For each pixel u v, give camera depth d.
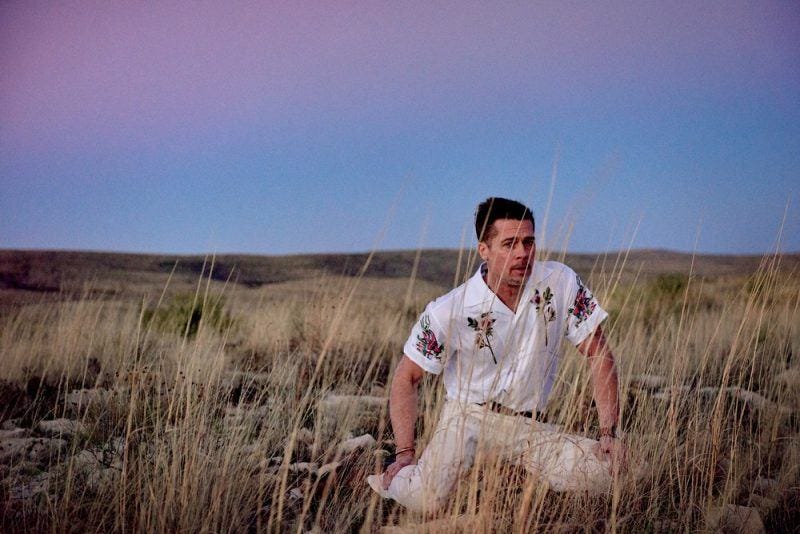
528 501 2.53
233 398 4.51
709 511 2.81
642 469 3.10
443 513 2.78
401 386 3.10
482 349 2.96
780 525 2.93
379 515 2.79
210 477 2.91
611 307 7.25
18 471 3.42
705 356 3.63
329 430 4.05
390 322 7.42
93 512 2.81
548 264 3.03
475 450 2.92
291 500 3.11
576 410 3.08
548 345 2.97
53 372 5.79
